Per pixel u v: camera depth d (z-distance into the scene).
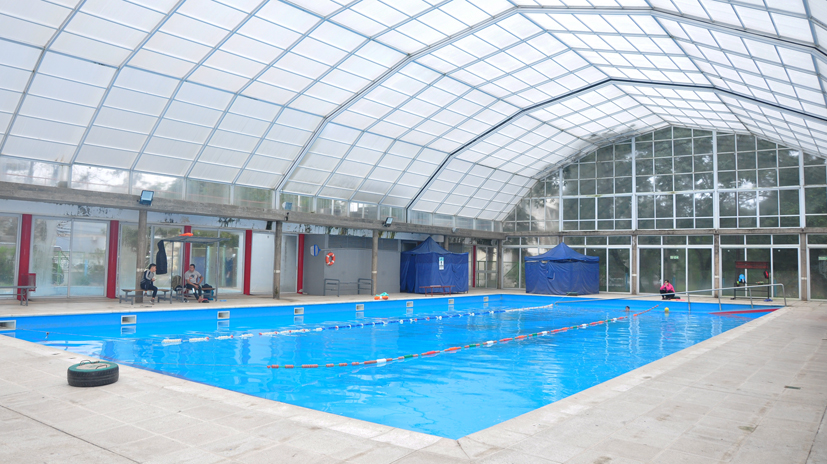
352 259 24.45
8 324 12.63
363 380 8.40
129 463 3.64
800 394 5.71
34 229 17.25
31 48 12.66
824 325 12.99
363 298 22.08
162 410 4.95
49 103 14.12
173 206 16.98
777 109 16.36
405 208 26.20
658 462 3.66
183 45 14.06
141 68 14.40
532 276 27.55
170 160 17.45
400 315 18.75
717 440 4.15
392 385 8.05
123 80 14.52
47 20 12.16
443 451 3.86
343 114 19.09
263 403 5.22
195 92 15.83
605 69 18.36
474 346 12.05
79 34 12.77
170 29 13.41
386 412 6.55
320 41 15.05
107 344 11.27
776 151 24.17
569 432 4.32
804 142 21.12
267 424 4.53
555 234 29.70
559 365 9.80
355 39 15.27
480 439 4.14
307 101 17.83
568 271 26.42
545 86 19.75
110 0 12.09
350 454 3.80
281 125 18.41
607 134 26.72
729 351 8.79
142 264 16.59
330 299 20.97
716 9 10.66
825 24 8.98
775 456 3.79
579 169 29.31
